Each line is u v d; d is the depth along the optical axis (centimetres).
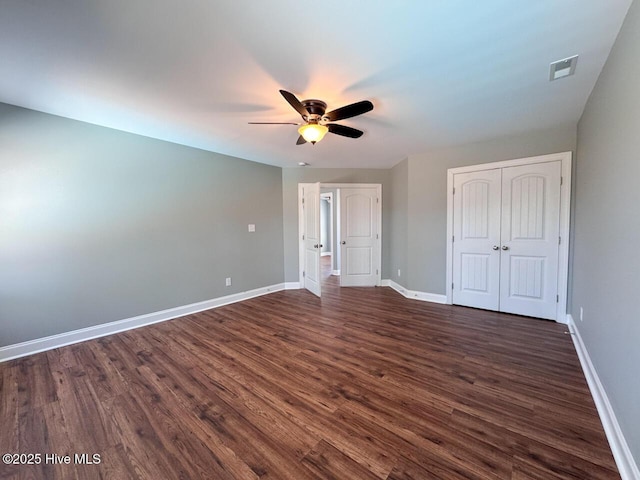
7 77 198
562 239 320
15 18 139
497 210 359
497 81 206
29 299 262
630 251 138
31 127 259
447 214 399
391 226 529
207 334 307
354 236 538
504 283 361
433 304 409
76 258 288
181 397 195
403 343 278
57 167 274
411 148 390
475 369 226
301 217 520
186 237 377
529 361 238
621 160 154
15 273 255
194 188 384
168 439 157
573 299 306
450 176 393
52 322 275
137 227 331
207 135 327
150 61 179
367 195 533
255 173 466
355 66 185
